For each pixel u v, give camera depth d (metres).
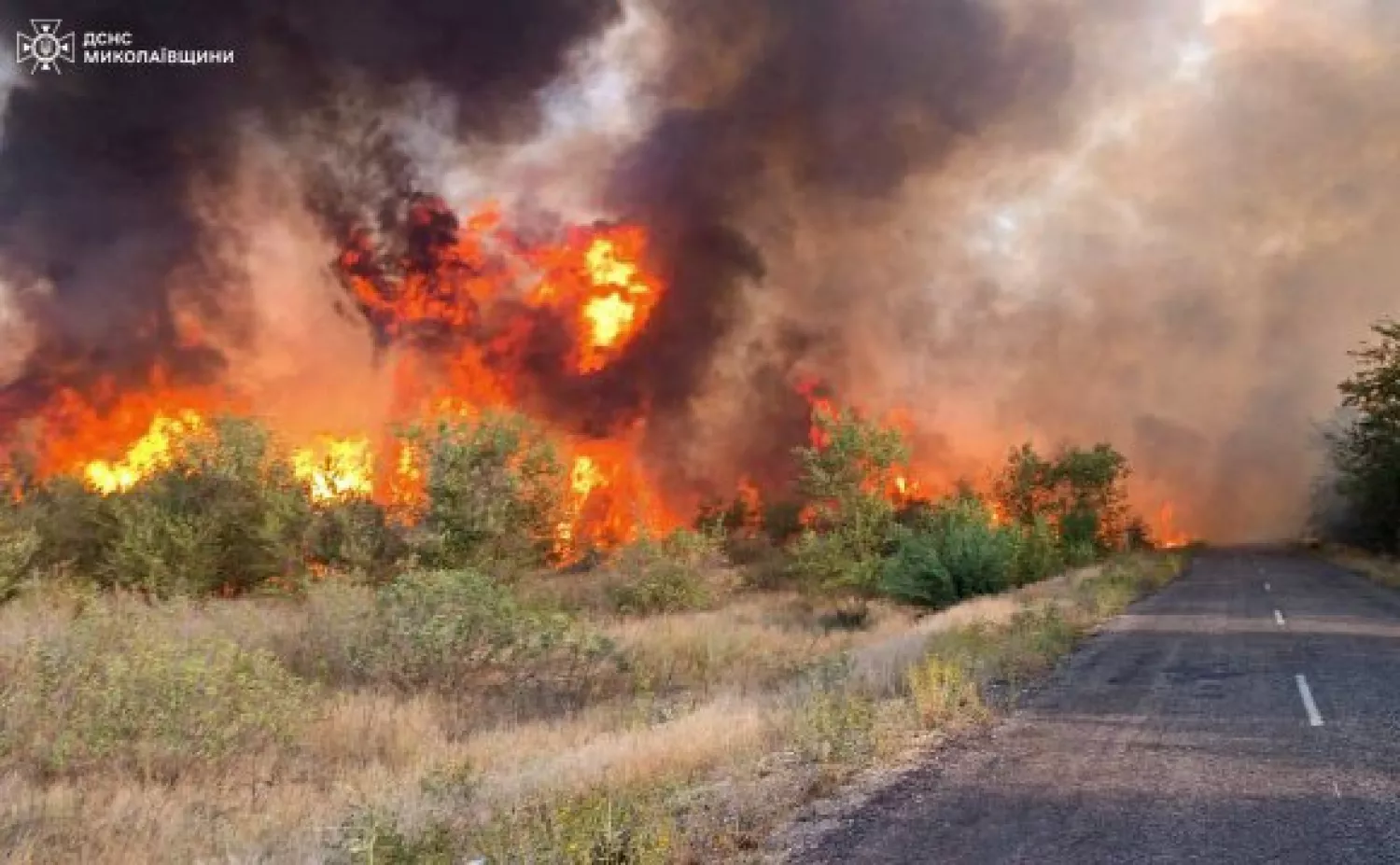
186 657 9.95
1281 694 10.20
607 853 5.22
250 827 6.92
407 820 6.15
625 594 24.61
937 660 11.32
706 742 8.18
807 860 5.15
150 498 22.69
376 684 13.28
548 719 12.03
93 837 6.55
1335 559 49.81
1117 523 48.50
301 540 21.09
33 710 8.75
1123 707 9.70
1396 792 6.27
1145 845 5.23
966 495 32.59
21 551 17.98
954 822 5.77
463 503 20.39
